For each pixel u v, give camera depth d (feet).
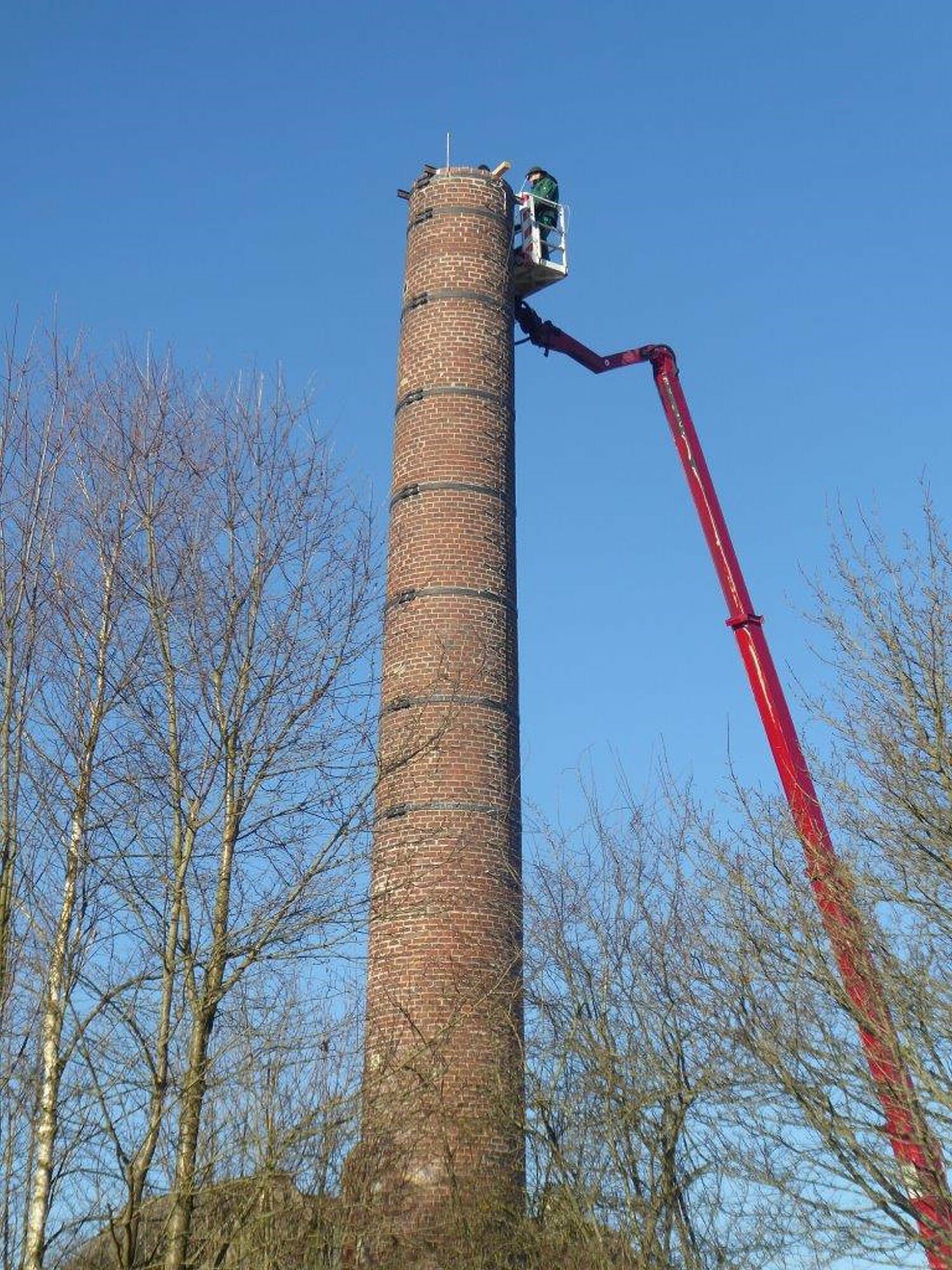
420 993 73.82
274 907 47.42
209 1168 43.60
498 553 88.12
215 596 50.16
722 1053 54.03
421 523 87.81
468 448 89.92
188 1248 44.91
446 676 74.02
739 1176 51.83
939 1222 45.65
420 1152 65.57
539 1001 66.54
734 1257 54.24
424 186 98.37
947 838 51.98
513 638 87.25
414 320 94.58
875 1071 49.34
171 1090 43.78
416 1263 59.93
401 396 93.04
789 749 90.94
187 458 51.80
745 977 53.78
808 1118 49.32
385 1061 56.90
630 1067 61.00
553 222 105.19
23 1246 41.37
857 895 52.90
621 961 64.75
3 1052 43.73
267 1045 47.09
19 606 48.32
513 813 81.25
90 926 45.37
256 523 51.67
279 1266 48.29
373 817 50.34
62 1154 42.04
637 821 69.62
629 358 111.34
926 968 50.47
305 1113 49.01
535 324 106.32
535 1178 63.87
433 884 76.48
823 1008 52.75
